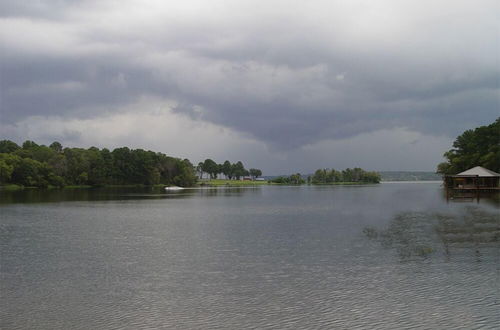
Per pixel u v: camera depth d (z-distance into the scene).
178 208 90.62
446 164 181.75
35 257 34.91
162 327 19.19
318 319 19.88
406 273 27.61
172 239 44.47
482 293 23.11
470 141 150.88
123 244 41.34
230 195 161.88
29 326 19.41
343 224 55.91
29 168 199.88
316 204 100.81
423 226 50.59
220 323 19.56
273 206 95.94
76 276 28.38
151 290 24.89
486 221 53.25
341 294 23.47
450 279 25.91
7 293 24.50
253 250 37.19
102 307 21.92
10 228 54.09
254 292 24.17
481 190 124.38
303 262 31.67
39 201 111.25
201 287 25.38
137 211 82.12
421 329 18.61
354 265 30.28
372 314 20.38
